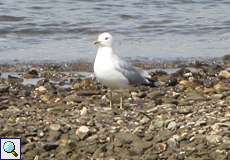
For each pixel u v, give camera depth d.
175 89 17.34
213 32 27.05
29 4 29.81
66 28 26.52
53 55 22.75
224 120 13.25
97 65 15.10
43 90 17.28
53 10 29.23
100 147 12.38
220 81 18.41
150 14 29.31
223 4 32.16
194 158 11.81
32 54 22.83
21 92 17.08
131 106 15.31
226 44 25.23
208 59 22.72
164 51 23.78
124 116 14.27
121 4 30.86
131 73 15.34
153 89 17.19
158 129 13.19
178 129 13.05
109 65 14.95
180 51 23.84
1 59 22.02
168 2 31.53
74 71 20.72
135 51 23.61
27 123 13.81
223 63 22.05
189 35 26.62
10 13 28.11
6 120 14.05
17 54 22.78
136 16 28.83
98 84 17.98
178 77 19.14
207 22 28.34
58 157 12.23
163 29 27.25
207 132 12.73
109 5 30.64
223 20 28.75
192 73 19.50
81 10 29.50
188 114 14.05
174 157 11.95
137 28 27.17
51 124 13.70
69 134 13.13
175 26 27.70
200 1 32.53
